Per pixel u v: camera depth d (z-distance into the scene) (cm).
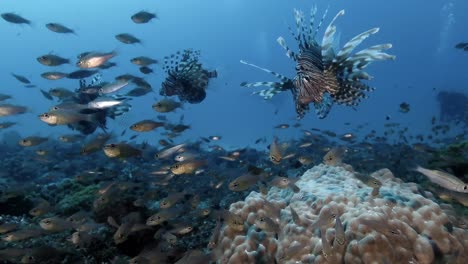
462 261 35
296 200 46
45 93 102
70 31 82
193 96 72
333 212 37
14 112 61
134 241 58
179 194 53
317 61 40
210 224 63
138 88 77
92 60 62
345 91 41
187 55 72
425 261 34
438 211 39
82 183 85
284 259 37
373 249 33
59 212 71
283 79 42
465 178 69
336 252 34
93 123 71
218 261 43
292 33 42
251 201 47
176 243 57
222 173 76
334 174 54
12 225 53
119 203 63
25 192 73
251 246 41
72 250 54
